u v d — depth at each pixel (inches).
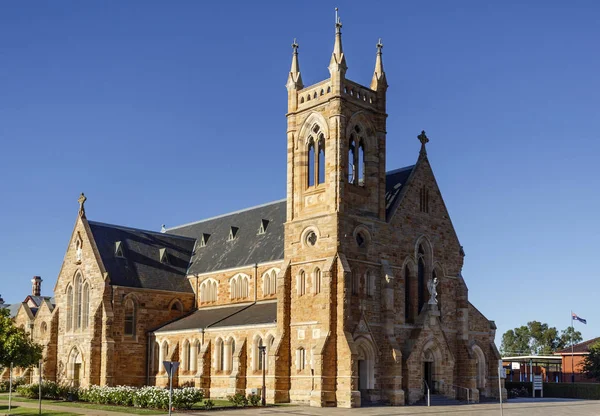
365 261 2711.6
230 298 3390.7
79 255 3472.0
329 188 2694.4
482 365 3132.4
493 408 2524.6
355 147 2817.4
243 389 2842.0
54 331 3531.0
